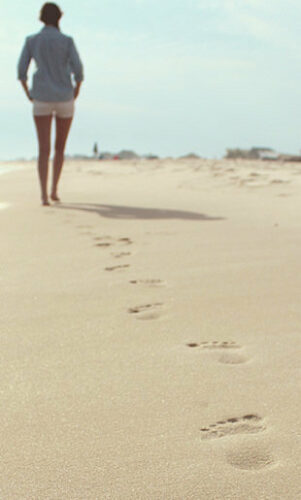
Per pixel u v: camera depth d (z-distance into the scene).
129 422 1.27
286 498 1.00
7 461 1.11
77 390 1.44
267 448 1.16
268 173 8.95
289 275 2.62
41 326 1.94
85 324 1.96
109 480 1.05
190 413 1.31
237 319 2.01
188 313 2.08
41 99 5.32
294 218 4.45
